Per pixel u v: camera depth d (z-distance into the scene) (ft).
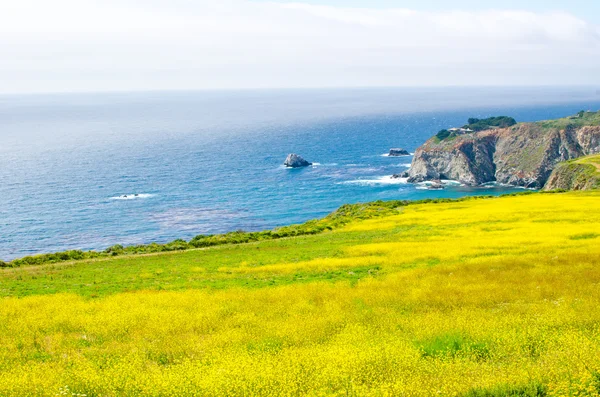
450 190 632.79
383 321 61.82
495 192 619.67
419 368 42.75
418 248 128.67
